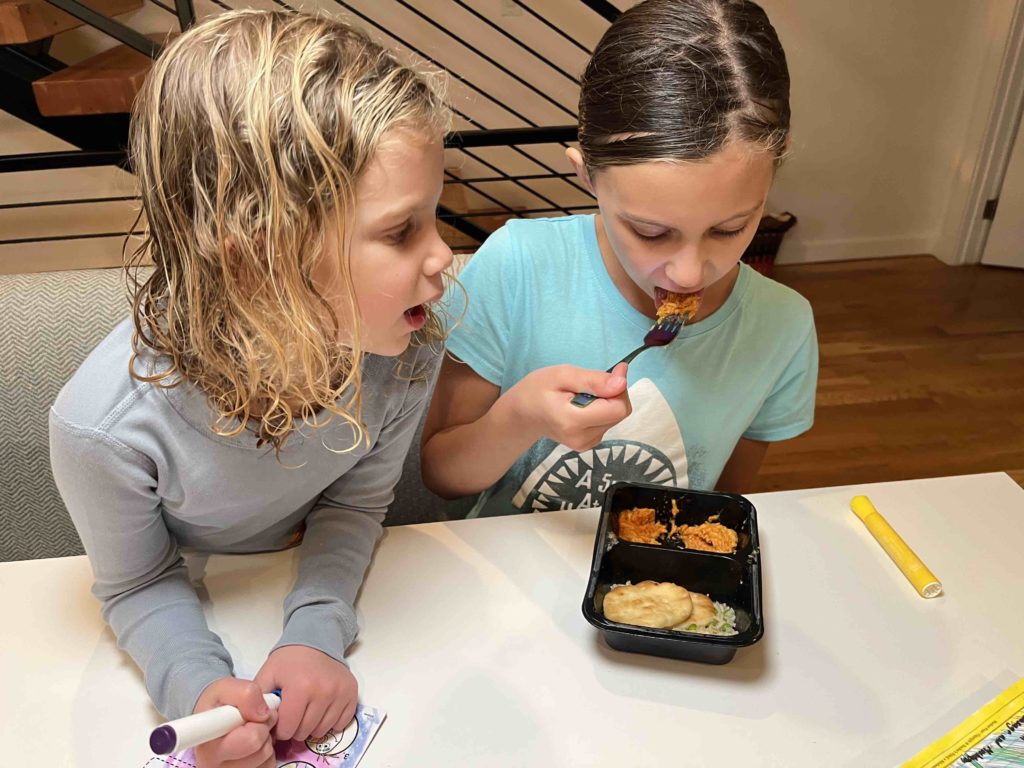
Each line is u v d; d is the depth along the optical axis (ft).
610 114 2.43
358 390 2.17
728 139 2.29
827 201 9.94
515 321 3.34
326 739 2.17
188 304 1.99
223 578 2.64
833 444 7.20
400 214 1.92
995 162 9.48
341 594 2.50
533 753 2.14
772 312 3.30
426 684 2.31
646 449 3.33
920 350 8.42
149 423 2.16
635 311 3.24
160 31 8.07
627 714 2.24
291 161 1.80
